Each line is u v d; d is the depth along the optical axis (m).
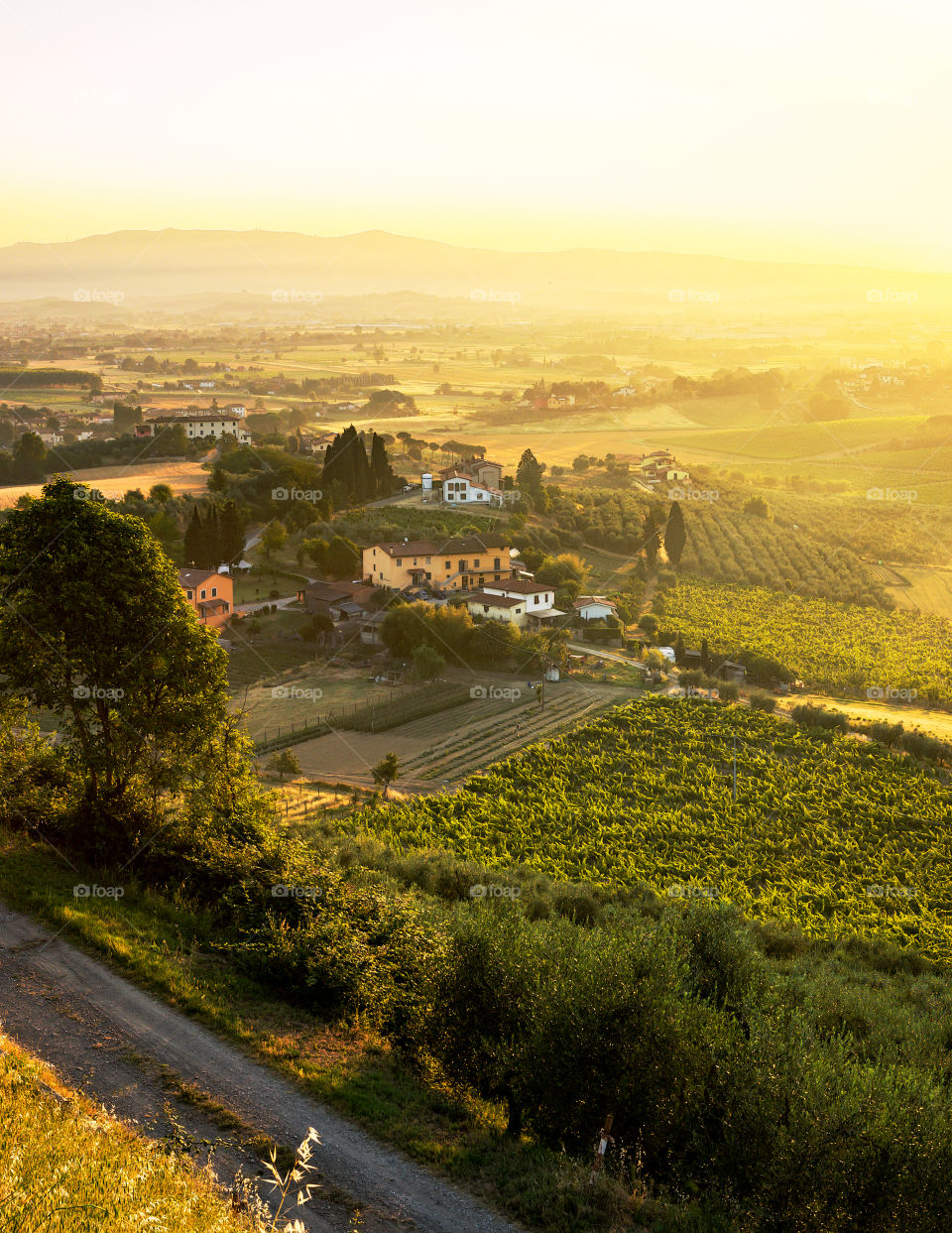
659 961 19.84
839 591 157.00
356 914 26.81
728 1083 17.52
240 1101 18.25
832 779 78.75
